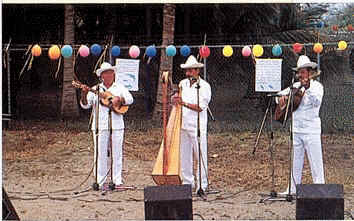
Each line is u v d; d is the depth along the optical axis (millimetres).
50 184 7344
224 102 13719
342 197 4684
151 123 12562
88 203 6277
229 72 13875
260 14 13664
